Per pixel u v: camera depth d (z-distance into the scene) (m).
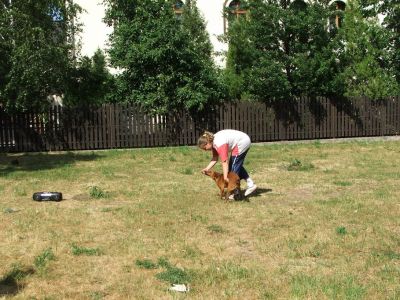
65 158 14.98
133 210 7.96
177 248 6.05
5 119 16.78
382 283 4.89
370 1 21.81
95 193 9.16
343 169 12.07
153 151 16.28
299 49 18.58
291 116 18.83
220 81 18.16
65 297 4.66
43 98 15.91
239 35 19.48
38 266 5.43
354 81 21.00
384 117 19.69
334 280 4.96
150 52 17.17
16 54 13.88
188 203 8.45
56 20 15.91
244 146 8.73
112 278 5.11
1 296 4.66
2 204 8.60
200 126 18.08
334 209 7.91
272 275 5.13
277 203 8.48
